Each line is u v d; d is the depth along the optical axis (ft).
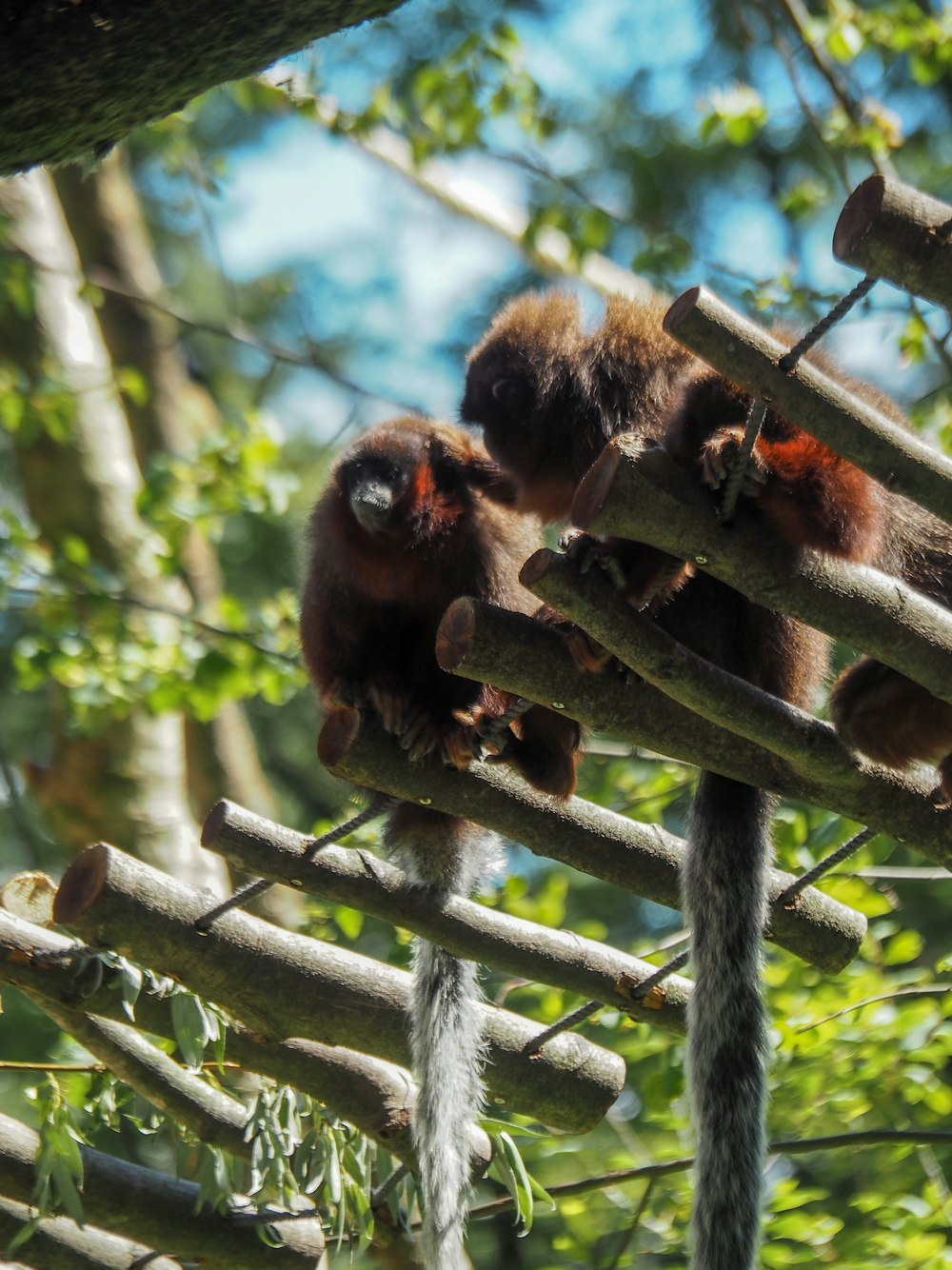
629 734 25.13
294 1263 30.86
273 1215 31.04
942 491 19.58
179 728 60.03
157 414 71.82
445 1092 30.19
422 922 29.45
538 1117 32.12
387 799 31.53
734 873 28.40
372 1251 41.91
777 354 19.20
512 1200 35.60
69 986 28.45
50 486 60.49
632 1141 46.34
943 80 74.02
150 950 27.94
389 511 31.37
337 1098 30.73
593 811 29.27
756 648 28.63
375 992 30.40
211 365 88.99
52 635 52.44
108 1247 30.60
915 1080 39.52
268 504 55.31
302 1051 30.60
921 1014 39.86
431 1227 28.89
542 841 28.76
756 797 28.89
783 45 63.26
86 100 20.94
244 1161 30.71
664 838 29.78
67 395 57.26
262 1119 30.09
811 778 25.44
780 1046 39.17
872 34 54.19
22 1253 29.91
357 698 31.35
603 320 30.63
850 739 26.76
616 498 21.16
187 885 28.68
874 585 22.40
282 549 78.95
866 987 41.50
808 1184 53.67
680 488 21.49
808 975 42.32
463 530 32.37
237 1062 30.60
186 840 56.80
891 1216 39.34
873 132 53.67
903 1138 35.83
